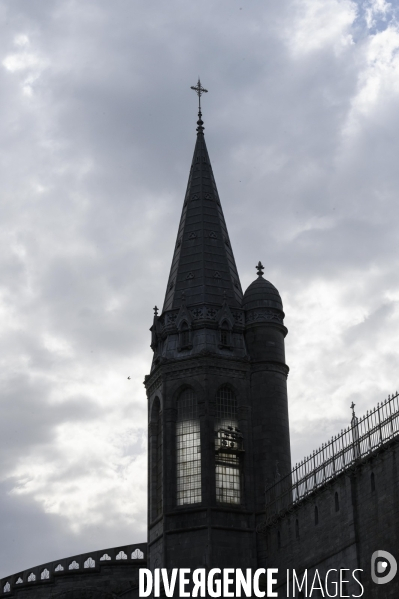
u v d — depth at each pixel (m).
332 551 61.66
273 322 81.19
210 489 74.25
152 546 76.06
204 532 73.00
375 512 57.44
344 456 61.66
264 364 79.62
